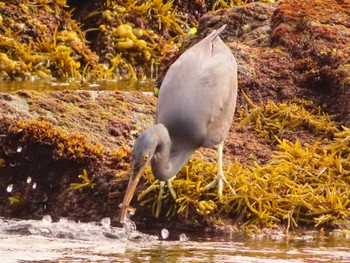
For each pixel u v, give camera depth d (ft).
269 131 49.80
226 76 44.32
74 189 45.27
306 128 50.06
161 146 41.01
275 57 53.72
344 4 56.85
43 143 46.16
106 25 73.46
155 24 75.20
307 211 43.06
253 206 42.93
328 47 53.83
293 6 56.13
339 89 51.47
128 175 44.73
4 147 46.68
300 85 52.75
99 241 40.16
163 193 43.27
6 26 69.15
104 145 47.09
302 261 36.91
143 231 42.11
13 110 47.85
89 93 50.88
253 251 38.52
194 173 44.11
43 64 67.00
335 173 45.06
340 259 37.32
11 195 46.29
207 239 40.78
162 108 42.88
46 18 70.74
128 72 71.61
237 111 51.26
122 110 50.19
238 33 58.13
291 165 45.11
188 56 44.62
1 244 38.91
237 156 47.47
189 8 77.92
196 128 42.39
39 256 37.14
